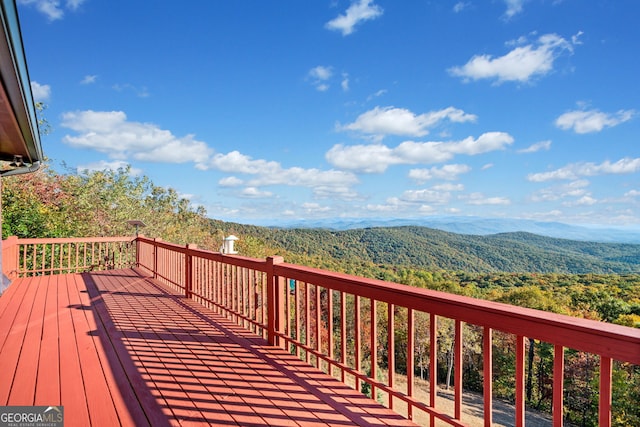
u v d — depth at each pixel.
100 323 4.22
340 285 2.60
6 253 6.48
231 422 2.11
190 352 3.29
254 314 3.85
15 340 3.59
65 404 2.31
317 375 2.80
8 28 1.65
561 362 1.40
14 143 4.26
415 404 2.01
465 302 1.75
